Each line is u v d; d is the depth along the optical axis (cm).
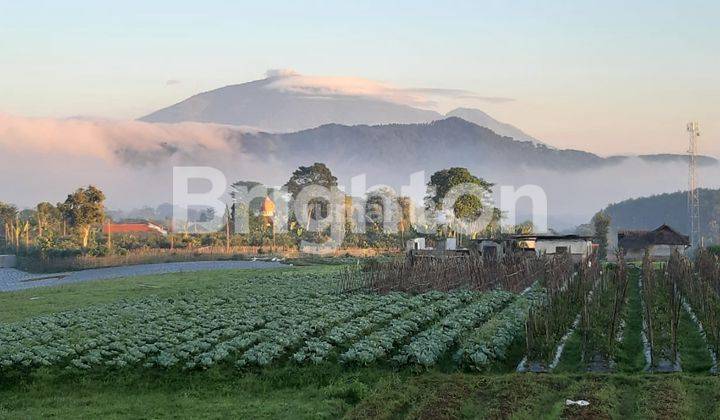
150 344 3909
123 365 3556
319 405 2958
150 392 3359
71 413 2984
